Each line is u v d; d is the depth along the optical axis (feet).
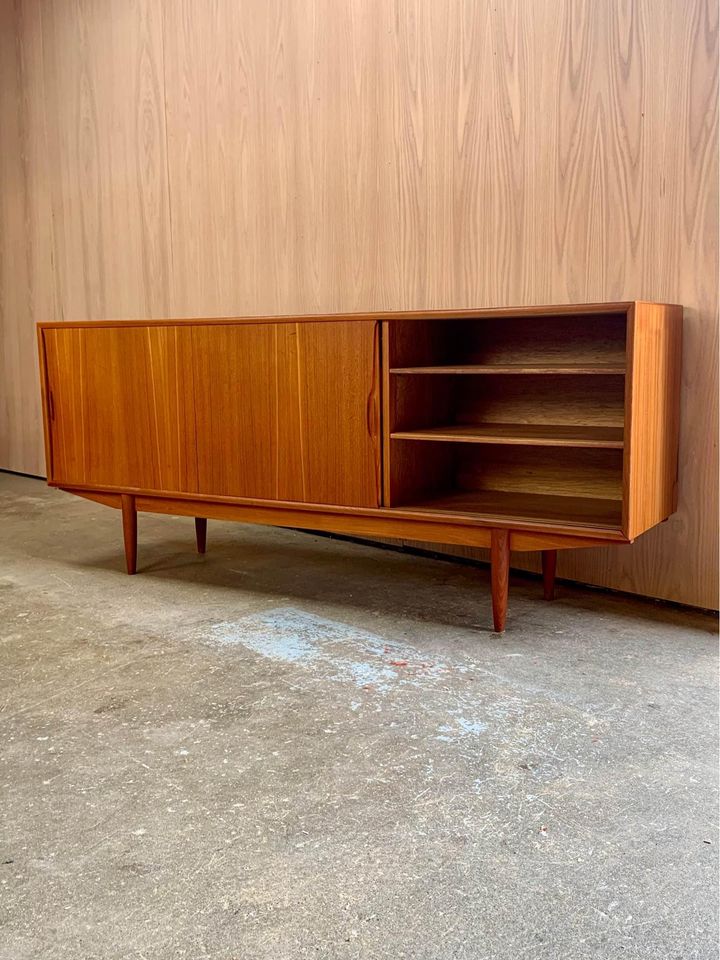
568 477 9.49
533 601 9.37
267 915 4.44
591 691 7.09
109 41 14.30
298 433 9.13
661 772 5.81
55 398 10.72
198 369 9.63
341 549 11.76
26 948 4.23
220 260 13.20
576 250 9.36
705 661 7.70
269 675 7.49
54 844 5.08
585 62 9.03
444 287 10.55
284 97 11.90
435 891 4.62
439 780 5.74
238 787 5.68
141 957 4.16
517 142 9.66
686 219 8.53
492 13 9.67
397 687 7.20
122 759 6.07
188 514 10.08
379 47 10.75
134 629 8.70
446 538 8.56
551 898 4.55
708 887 4.63
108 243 15.08
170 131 13.56
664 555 9.13
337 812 5.37
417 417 9.17
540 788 5.62
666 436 8.36
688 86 8.36
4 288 17.79
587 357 9.30
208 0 12.63
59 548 11.99
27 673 7.60
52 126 15.78
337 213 11.55
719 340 8.44
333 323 8.75
